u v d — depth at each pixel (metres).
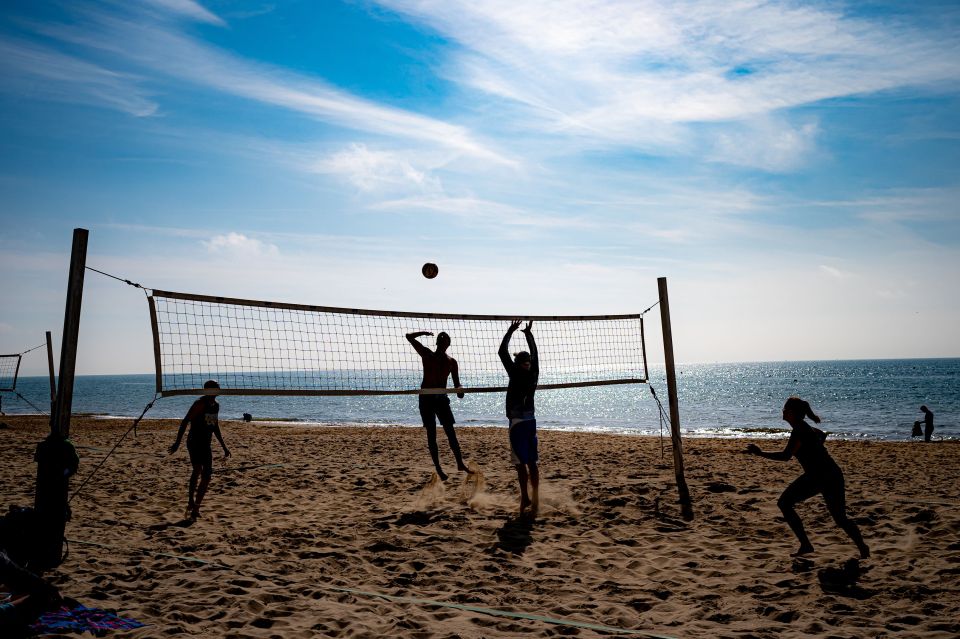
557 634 3.38
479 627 3.47
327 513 6.54
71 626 3.30
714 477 8.38
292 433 20.48
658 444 14.86
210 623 3.46
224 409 47.81
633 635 3.35
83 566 4.46
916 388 61.75
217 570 4.48
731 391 67.25
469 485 7.98
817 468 4.66
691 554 4.89
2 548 2.77
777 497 6.88
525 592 4.10
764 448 14.15
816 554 4.77
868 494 7.17
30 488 7.96
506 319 6.54
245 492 7.82
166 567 4.54
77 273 4.47
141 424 25.94
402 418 36.91
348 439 17.05
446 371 7.34
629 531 5.61
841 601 3.80
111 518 6.25
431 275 6.84
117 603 3.75
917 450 13.90
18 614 2.56
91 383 157.38
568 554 4.95
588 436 18.97
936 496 7.01
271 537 5.50
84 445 14.05
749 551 4.94
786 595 3.94
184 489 8.03
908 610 3.67
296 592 4.05
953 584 4.07
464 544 5.24
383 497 7.41
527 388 6.20
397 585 4.24
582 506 6.62
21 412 37.72
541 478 8.60
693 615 3.67
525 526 5.82
